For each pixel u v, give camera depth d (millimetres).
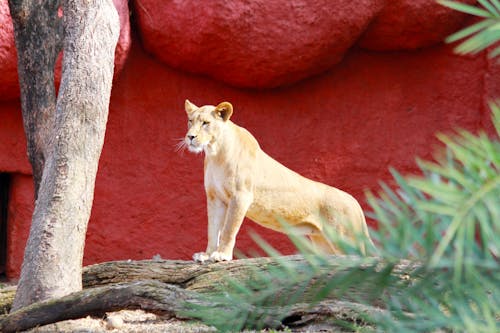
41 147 12320
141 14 16062
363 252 2652
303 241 2717
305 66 16203
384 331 3066
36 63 12305
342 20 15742
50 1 12359
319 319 8891
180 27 15766
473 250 2387
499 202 2154
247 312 3084
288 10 15648
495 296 2580
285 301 3012
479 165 2227
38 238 10375
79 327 9383
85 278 11156
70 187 10492
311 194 12508
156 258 11312
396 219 2518
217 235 11875
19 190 16516
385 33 16500
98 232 16453
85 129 10672
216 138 11609
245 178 11781
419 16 16141
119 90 16562
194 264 10891
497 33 2363
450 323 2562
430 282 2604
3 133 16391
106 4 11156
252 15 15578
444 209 2174
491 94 16453
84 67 10812
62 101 10734
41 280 10242
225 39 15680
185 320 9516
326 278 2820
